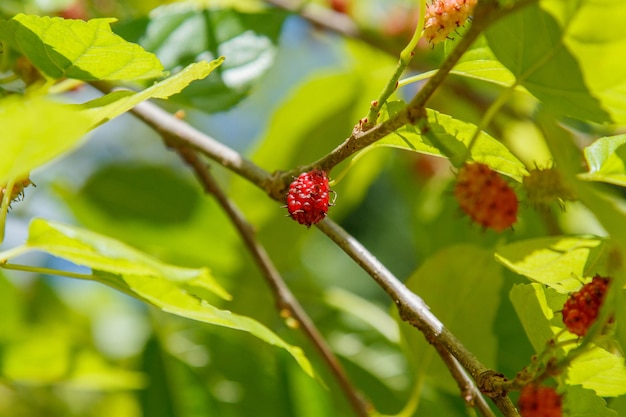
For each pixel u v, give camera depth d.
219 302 0.79
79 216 0.82
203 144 0.65
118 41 0.57
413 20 0.83
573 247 0.56
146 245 0.81
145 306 0.87
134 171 0.81
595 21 0.52
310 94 0.84
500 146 0.56
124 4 0.78
